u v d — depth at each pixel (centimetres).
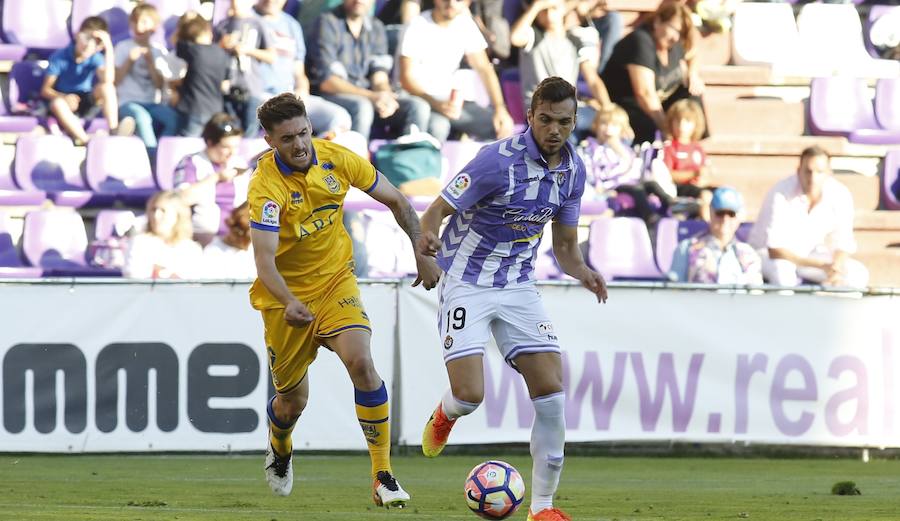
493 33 4456
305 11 4412
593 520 1706
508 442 3278
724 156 4578
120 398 3183
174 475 2702
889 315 3397
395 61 4403
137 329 3194
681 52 4534
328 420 3238
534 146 1589
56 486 2362
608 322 3319
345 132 4238
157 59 4334
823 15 4956
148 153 4244
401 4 4522
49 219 4034
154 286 3198
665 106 4547
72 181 4206
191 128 4250
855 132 4681
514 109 4528
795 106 4766
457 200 1589
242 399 3206
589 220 4281
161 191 3912
